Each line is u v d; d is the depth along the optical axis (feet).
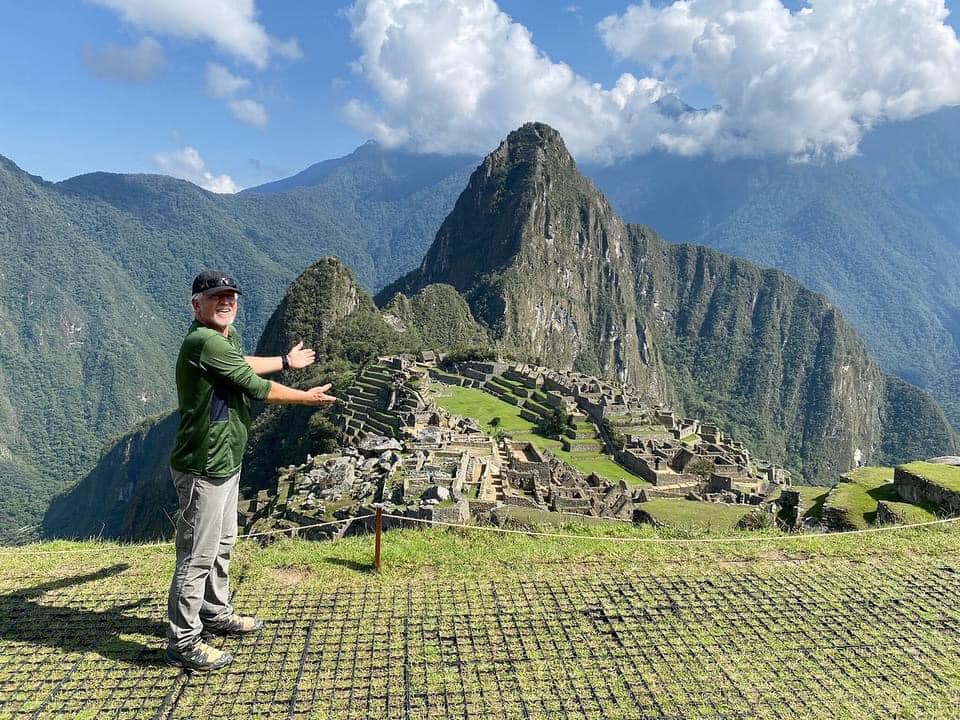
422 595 24.11
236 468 18.97
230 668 18.94
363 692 17.94
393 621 22.03
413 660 19.58
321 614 22.43
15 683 18.07
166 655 19.04
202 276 18.26
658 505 55.77
